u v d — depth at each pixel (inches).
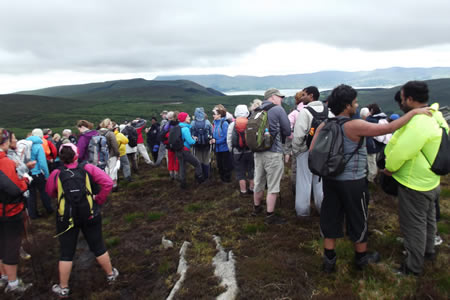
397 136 135.8
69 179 151.5
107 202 314.7
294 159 236.5
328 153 130.5
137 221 252.5
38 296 162.2
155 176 417.4
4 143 158.4
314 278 143.9
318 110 189.8
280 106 204.2
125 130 441.7
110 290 161.0
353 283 138.1
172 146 316.8
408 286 132.6
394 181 144.1
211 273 153.6
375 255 156.1
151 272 172.7
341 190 133.3
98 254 162.7
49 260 201.5
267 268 149.9
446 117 415.2
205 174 354.3
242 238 193.3
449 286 130.0
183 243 193.5
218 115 324.5
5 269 164.6
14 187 155.9
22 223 169.5
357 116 212.7
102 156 309.4
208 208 260.5
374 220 203.8
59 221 152.4
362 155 132.7
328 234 141.6
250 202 259.9
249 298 132.4
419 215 135.0
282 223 205.9
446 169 127.1
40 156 273.7
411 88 131.1
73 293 161.6
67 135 436.8
